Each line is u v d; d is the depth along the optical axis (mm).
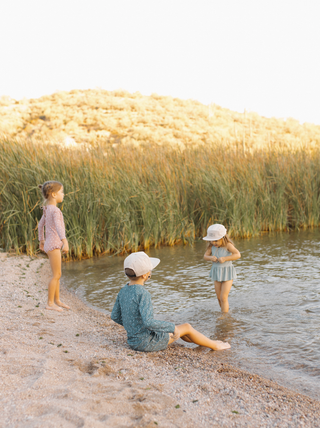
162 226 10078
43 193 5395
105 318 5020
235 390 2934
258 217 11164
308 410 2688
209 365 3482
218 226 5074
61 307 5336
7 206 8836
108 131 37062
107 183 9508
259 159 12484
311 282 6191
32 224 8891
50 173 9188
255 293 5766
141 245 9883
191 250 9297
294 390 3066
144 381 3057
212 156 12305
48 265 7980
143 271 3744
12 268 7348
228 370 3381
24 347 3625
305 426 2465
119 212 9234
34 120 40688
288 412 2650
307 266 7219
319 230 11281
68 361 3361
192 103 54531
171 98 53562
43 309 5141
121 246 9312
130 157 11367
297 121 39312
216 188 10711
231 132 33625
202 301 5594
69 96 52188
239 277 6672
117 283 6750
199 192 10812
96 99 48562
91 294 6184
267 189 11500
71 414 2359
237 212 10602
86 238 8883
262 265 7438
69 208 8820
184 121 40500
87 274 7383
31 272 7258
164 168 10836
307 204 11672
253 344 4043
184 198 10727
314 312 4875
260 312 4980
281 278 6496
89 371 3203
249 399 2809
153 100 53375
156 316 5062
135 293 3736
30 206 8922
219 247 5086
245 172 11484
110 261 8438
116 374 3168
